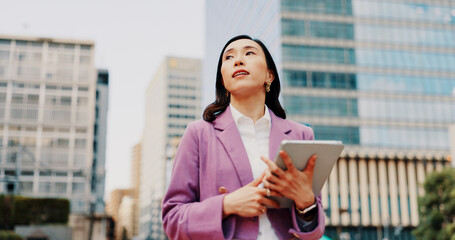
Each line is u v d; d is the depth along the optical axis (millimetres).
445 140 44125
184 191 1475
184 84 125500
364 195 42188
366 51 44375
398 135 43594
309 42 42969
